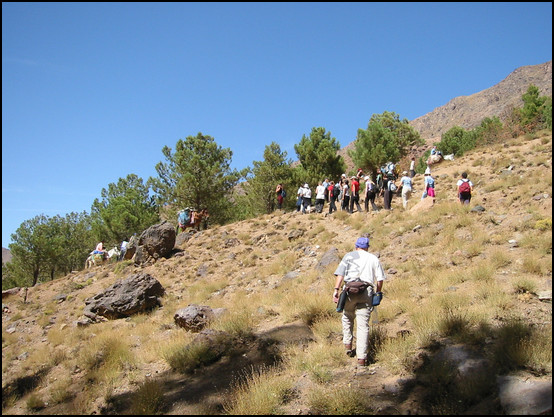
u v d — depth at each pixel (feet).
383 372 15.52
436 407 12.11
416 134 144.77
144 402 16.22
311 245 43.91
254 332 23.04
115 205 107.45
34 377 24.66
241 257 48.44
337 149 99.96
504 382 12.44
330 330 20.62
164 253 55.31
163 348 23.30
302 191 64.08
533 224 28.66
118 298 35.86
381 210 49.85
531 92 100.12
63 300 48.29
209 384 17.71
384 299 23.30
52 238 130.41
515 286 19.71
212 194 85.51
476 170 58.54
